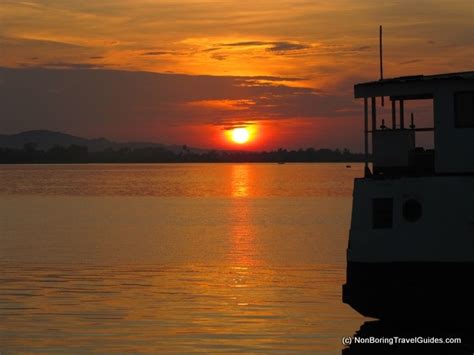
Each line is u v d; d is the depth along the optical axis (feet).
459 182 100.89
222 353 103.65
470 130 102.17
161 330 115.24
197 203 474.49
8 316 124.26
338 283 155.63
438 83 103.50
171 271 174.29
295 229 288.30
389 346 105.40
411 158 106.73
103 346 106.93
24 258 198.18
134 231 282.97
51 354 103.24
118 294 143.64
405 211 102.73
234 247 226.79
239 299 138.41
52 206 446.19
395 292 102.73
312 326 117.29
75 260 194.18
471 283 100.07
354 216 105.09
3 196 562.66
